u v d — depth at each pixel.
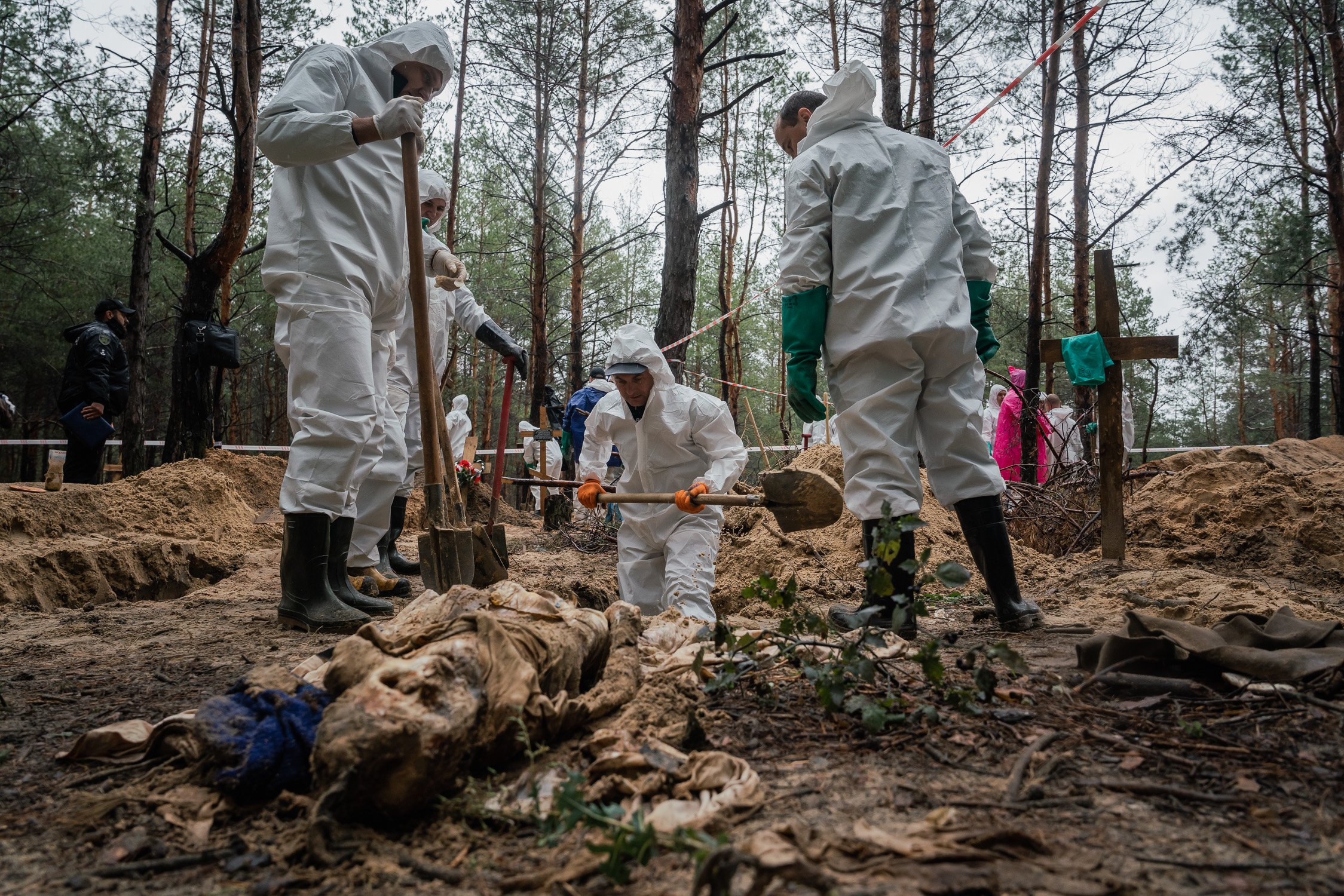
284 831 1.87
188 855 1.78
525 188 21.53
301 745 2.05
